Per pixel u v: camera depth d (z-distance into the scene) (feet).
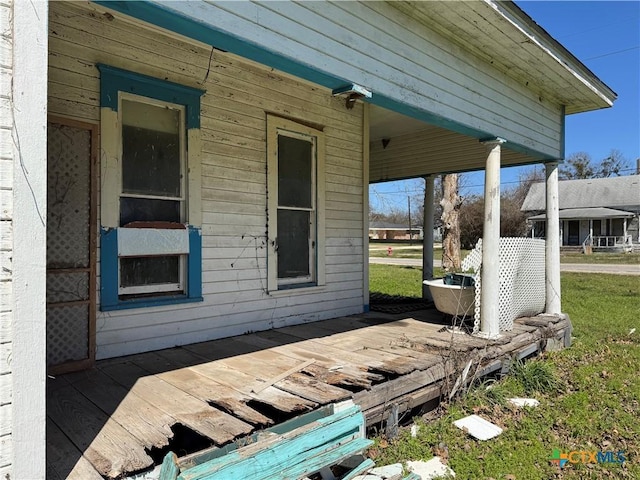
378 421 9.42
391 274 48.75
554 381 13.82
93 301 10.28
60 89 10.18
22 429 4.87
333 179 17.38
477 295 14.69
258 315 14.64
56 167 9.75
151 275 12.05
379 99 10.61
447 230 45.73
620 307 29.17
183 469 5.87
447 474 8.50
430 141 23.22
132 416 7.43
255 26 7.59
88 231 10.24
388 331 14.92
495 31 12.34
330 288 17.33
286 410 7.70
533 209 116.67
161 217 12.19
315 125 16.51
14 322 4.82
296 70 8.73
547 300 19.35
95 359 10.51
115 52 11.10
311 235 16.66
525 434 10.41
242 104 13.99
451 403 11.60
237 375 9.73
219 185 13.41
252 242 14.38
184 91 12.41
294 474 6.29
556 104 18.81
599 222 110.42
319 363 10.71
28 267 4.92
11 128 4.83
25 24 4.93
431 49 12.00
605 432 10.76
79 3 10.33
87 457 6.03
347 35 9.50
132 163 11.54
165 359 11.04
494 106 14.65
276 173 15.10
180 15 6.47
